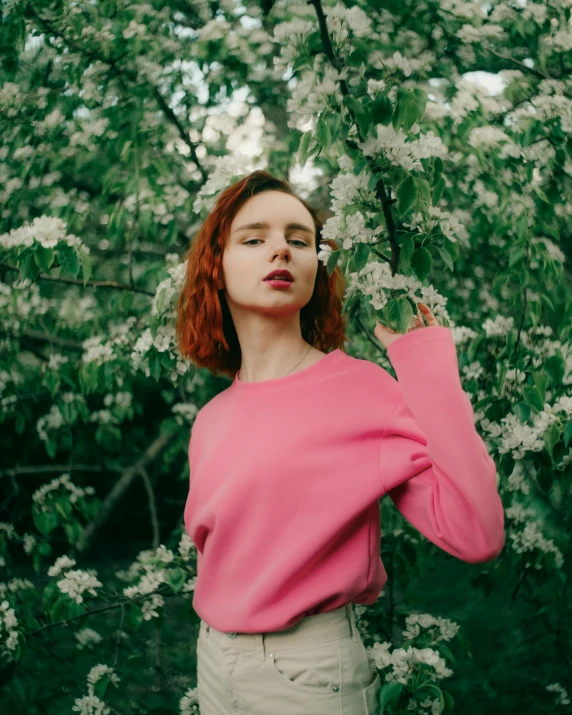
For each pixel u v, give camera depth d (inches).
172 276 72.6
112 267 113.4
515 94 83.4
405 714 59.3
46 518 107.3
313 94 49.3
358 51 49.6
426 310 49.5
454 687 111.7
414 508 45.3
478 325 100.5
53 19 88.7
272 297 50.5
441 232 51.2
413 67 83.8
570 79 83.0
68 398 110.9
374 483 45.3
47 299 110.7
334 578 46.4
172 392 123.3
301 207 52.6
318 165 96.0
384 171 50.2
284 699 46.0
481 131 77.9
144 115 94.9
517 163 81.5
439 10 86.6
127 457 160.9
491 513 40.5
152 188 94.1
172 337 73.8
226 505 48.5
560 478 72.2
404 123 49.5
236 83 99.3
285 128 103.0
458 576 145.7
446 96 83.9
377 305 48.1
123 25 90.3
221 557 49.8
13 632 86.6
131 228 96.7
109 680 93.3
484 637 124.0
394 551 89.7
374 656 64.6
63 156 102.8
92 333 108.1
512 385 74.4
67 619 87.6
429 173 54.7
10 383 111.7
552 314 87.5
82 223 98.5
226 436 51.6
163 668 124.0
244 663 47.5
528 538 84.9
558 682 109.1
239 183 54.9
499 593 140.6
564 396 68.0
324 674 45.9
